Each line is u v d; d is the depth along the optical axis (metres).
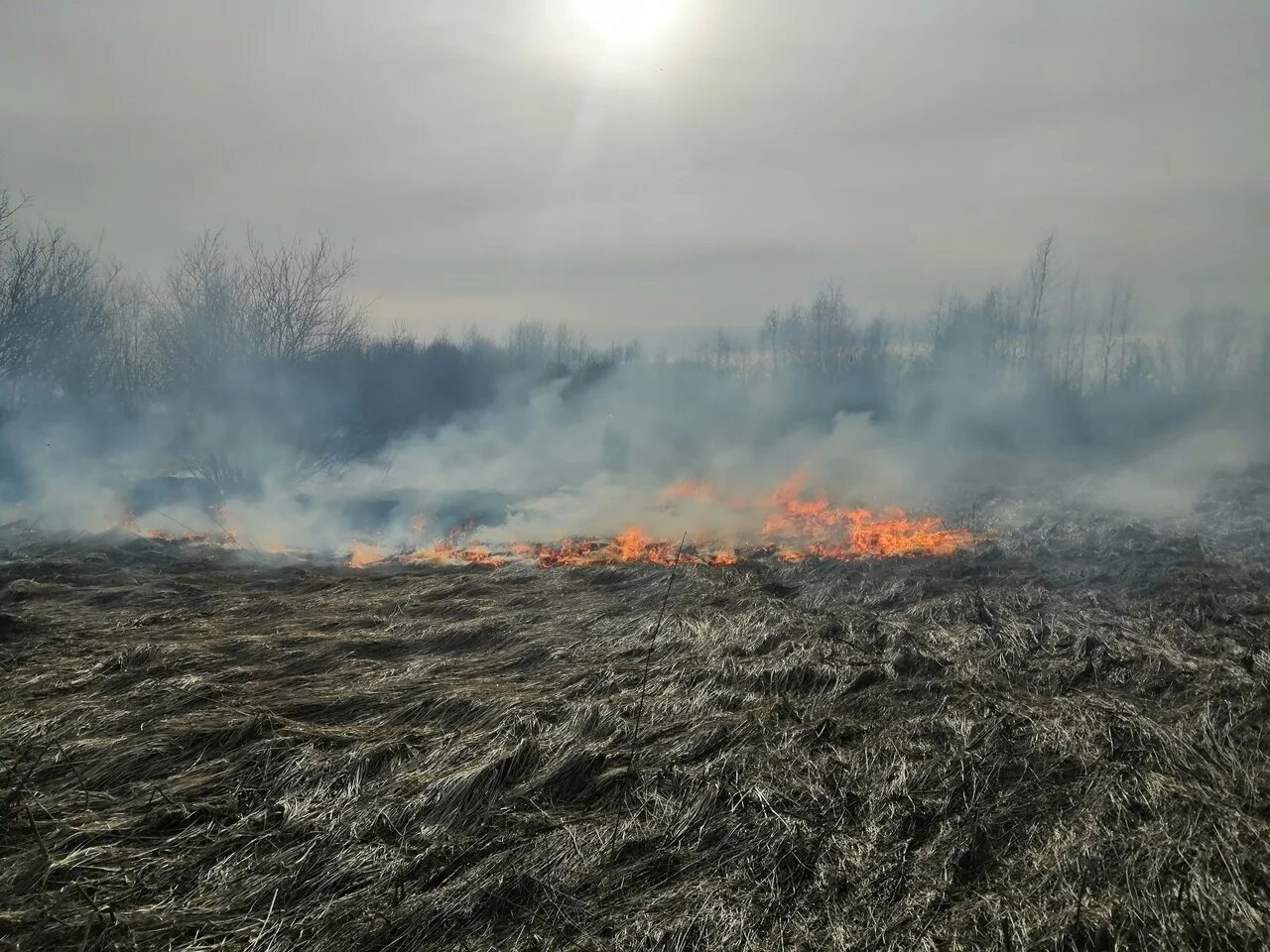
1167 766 6.45
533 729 7.18
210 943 4.83
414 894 5.21
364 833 5.80
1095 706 7.44
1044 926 4.83
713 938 4.85
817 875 5.36
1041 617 10.27
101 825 5.88
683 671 8.48
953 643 9.28
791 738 6.97
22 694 8.28
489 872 5.37
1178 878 5.15
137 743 7.00
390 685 8.43
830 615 10.45
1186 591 11.25
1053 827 5.75
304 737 7.06
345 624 10.68
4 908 5.07
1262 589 11.48
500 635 10.12
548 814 6.05
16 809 6.09
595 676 8.39
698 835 5.79
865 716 7.57
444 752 6.81
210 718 7.47
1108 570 12.59
